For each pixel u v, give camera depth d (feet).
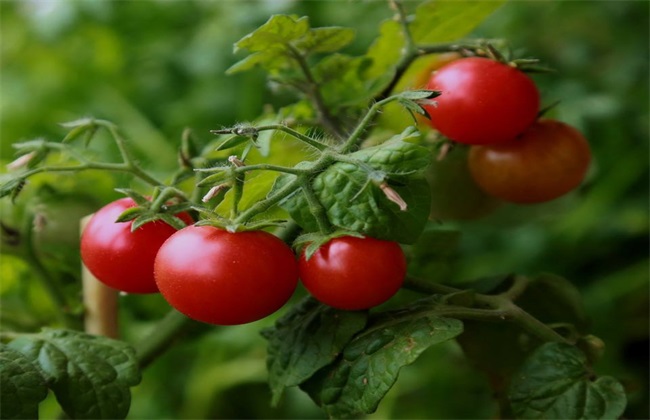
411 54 1.49
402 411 2.29
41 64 2.99
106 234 1.35
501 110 1.41
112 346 1.39
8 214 1.60
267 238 1.31
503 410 1.51
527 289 1.51
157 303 1.71
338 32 1.46
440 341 1.31
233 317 1.31
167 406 2.32
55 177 1.56
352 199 1.27
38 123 2.80
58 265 1.60
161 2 2.86
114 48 2.86
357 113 1.53
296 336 1.40
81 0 2.63
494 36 2.50
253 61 1.49
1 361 1.32
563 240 2.38
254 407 2.33
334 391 1.34
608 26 2.54
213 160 1.49
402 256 1.33
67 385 1.35
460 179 1.58
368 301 1.32
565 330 1.47
